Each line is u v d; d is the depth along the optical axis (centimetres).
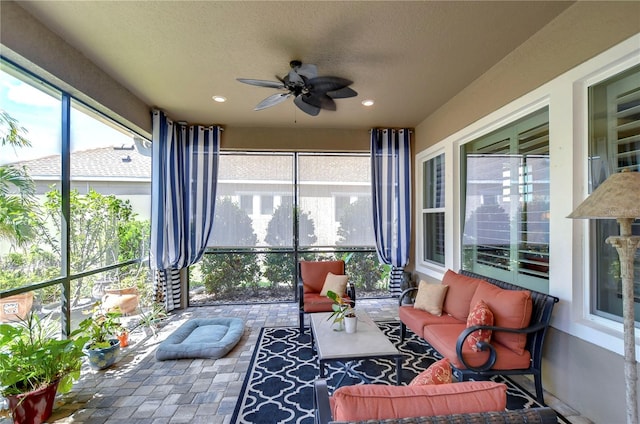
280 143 496
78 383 261
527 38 254
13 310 233
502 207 311
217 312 462
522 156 283
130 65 293
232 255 512
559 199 230
